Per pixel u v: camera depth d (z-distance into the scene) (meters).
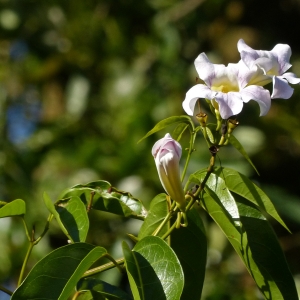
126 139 1.18
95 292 0.60
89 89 1.33
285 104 1.28
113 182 1.16
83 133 1.27
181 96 1.28
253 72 0.58
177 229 0.62
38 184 1.19
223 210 0.59
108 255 0.57
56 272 0.56
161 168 0.58
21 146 1.25
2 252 1.10
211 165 0.58
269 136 1.24
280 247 0.60
